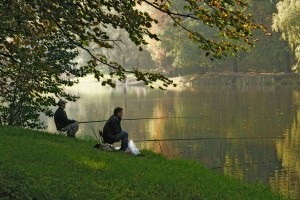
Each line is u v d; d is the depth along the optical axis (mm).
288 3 62844
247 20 7586
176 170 14172
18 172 10656
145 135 32938
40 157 12734
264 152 25938
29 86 12289
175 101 59125
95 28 8172
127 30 7797
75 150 14906
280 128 34031
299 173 21047
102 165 12758
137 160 15031
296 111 43188
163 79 8289
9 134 17547
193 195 11180
